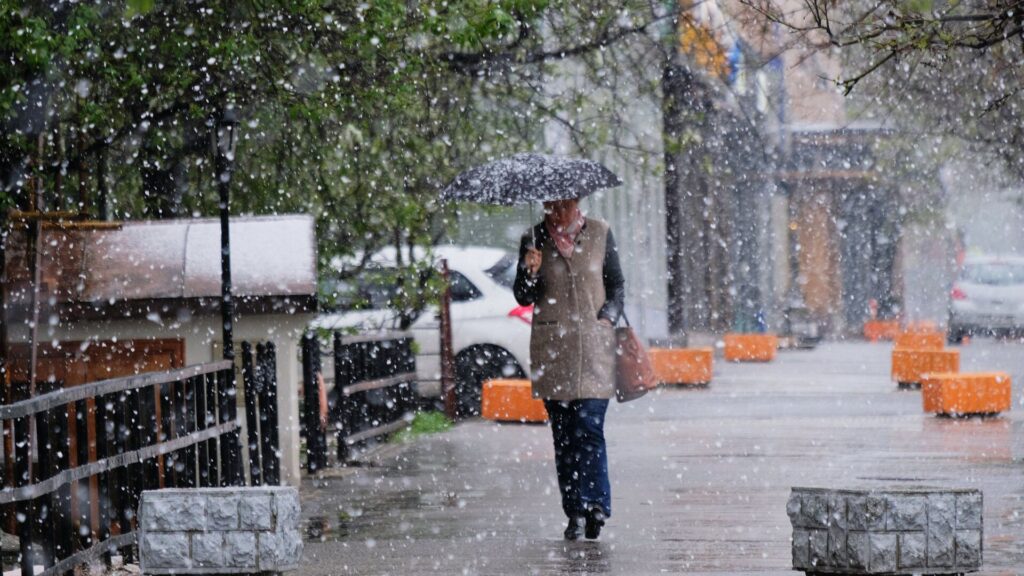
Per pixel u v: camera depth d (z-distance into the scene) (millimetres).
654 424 36938
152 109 27719
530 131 35188
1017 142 48812
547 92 36062
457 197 19547
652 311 71500
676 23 35750
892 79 35594
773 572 16719
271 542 13961
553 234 19547
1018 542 18750
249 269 24250
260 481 23844
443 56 32156
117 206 30406
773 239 105000
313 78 28250
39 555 19469
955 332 85625
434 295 35156
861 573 13609
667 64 35812
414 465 29203
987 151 54094
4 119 22078
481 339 41906
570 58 34938
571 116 36312
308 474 27703
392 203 32188
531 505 23125
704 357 51344
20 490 14258
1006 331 86625
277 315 25062
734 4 32219
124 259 23953
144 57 26656
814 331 95375
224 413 21625
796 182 105562
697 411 40594
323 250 32438
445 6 26312
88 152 26672
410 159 32594
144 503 14023
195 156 29391
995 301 85000
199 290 23578
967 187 104000
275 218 25406
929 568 13625
